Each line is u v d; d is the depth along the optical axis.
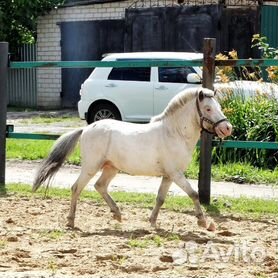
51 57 31.81
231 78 17.56
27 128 23.27
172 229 10.38
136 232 10.06
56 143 10.53
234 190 13.79
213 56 12.06
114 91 20.44
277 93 16.75
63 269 7.95
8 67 13.65
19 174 15.38
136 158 10.11
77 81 31.16
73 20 30.80
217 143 12.33
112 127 10.34
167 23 27.08
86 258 8.48
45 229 10.20
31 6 31.09
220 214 11.62
